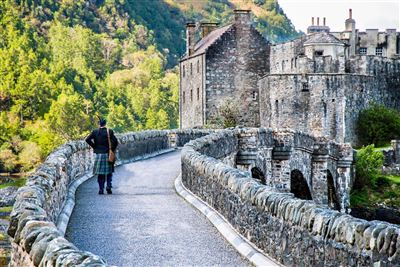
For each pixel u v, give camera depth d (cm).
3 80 14412
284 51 8906
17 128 12544
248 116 9088
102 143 2394
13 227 1178
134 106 17375
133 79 18625
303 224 1229
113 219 1881
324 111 8038
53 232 1041
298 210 1266
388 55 10462
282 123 8125
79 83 17475
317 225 1176
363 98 8250
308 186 4275
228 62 9075
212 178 1938
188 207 2073
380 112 8125
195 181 2216
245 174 1772
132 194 2386
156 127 16325
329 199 4706
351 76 8106
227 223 1723
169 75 19438
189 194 2266
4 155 11094
